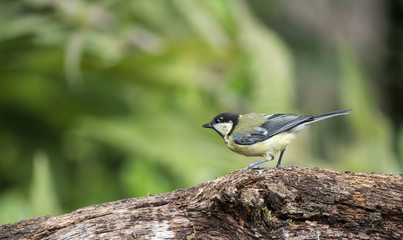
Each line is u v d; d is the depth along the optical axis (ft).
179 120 36.86
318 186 18.44
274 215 18.19
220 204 17.83
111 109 37.60
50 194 29.14
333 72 49.11
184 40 36.11
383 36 53.88
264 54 36.24
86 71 36.60
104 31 36.32
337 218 17.93
